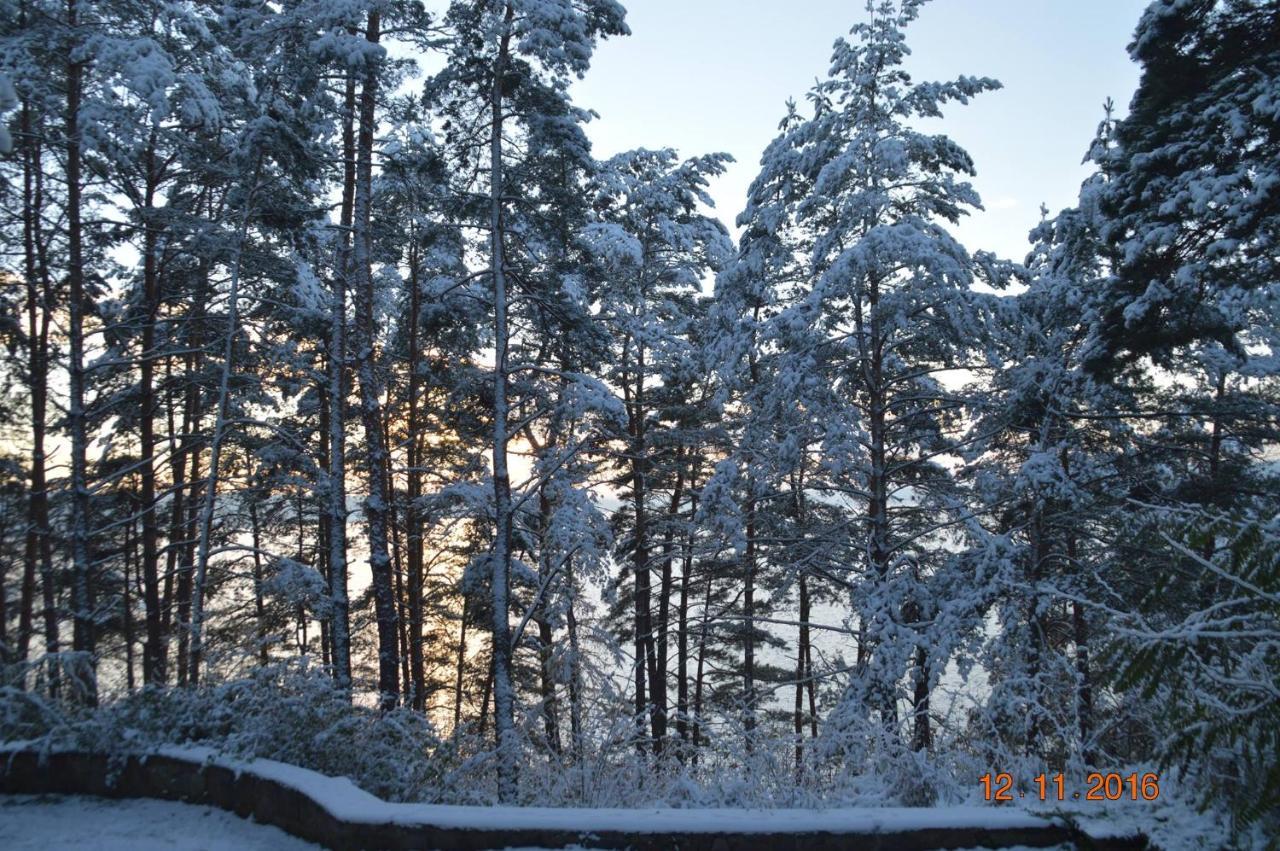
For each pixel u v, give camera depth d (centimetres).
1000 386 1438
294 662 705
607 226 1327
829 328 1476
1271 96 945
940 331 1359
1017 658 1042
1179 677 416
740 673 2027
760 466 1502
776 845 413
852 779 625
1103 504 1241
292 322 1658
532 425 1817
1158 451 1411
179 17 1319
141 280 1820
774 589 1938
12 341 1582
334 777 531
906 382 1569
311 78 1290
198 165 1532
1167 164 1095
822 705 1619
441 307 1609
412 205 1711
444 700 2547
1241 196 970
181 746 616
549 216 1440
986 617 1125
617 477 2027
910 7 1328
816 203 1372
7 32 1273
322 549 2125
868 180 1353
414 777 644
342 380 1352
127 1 1350
